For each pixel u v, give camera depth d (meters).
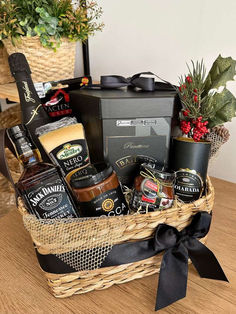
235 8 0.76
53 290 0.48
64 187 0.50
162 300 0.45
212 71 0.58
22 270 0.56
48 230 0.43
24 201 0.48
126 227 0.44
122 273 0.49
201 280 0.52
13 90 0.94
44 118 0.65
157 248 0.47
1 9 0.78
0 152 0.47
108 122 0.54
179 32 0.89
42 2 0.80
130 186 0.60
